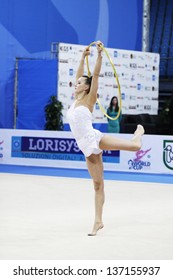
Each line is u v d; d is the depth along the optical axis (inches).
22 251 263.7
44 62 764.0
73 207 394.9
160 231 319.6
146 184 529.7
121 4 927.7
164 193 474.6
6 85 794.2
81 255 258.1
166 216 368.5
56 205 402.6
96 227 305.6
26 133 664.4
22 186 499.8
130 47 956.0
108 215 368.5
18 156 669.3
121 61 815.1
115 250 269.9
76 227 325.4
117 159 627.2
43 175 582.2
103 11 900.0
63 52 748.0
